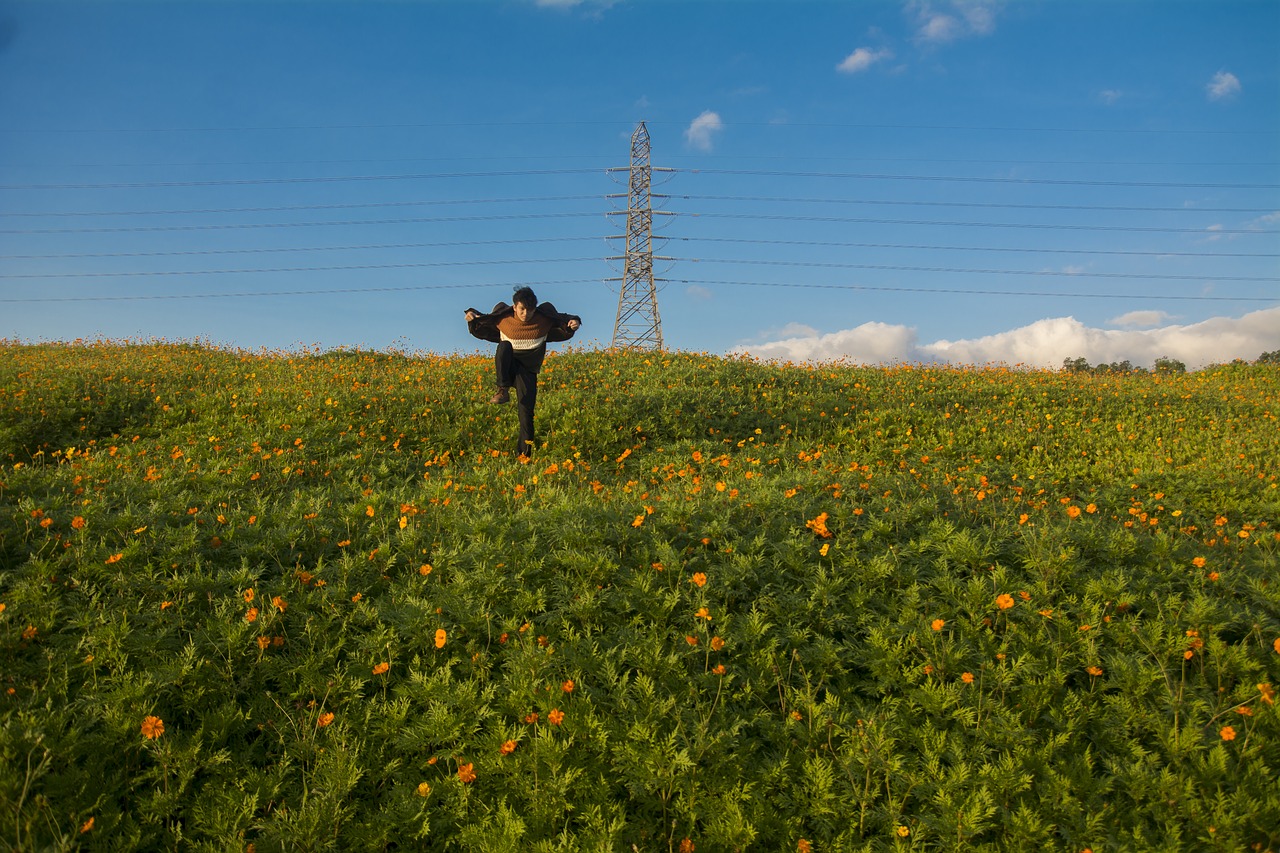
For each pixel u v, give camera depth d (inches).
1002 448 408.2
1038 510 242.8
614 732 119.6
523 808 108.3
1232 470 345.7
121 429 370.3
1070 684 143.9
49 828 96.5
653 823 109.6
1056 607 161.0
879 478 265.9
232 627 137.2
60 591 150.2
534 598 151.9
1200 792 113.4
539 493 228.4
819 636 149.1
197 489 237.1
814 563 179.9
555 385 511.5
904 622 153.5
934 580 169.0
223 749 115.0
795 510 208.8
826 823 109.4
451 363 613.3
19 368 471.5
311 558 180.4
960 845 104.5
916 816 111.0
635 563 175.5
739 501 214.4
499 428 386.9
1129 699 133.4
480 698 125.9
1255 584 172.2
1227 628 155.3
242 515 195.8
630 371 566.6
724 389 512.4
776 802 113.5
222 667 131.3
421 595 158.7
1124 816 111.3
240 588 153.6
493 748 115.3
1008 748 122.4
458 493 240.8
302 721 122.2
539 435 384.8
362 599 157.3
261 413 379.6
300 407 382.0
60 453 326.0
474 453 351.9
